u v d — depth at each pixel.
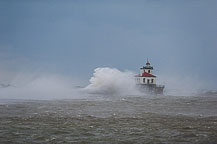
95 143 66.06
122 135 72.75
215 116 103.06
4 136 70.62
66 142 66.62
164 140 68.56
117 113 109.94
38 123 85.50
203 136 72.00
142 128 80.44
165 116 102.44
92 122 88.69
